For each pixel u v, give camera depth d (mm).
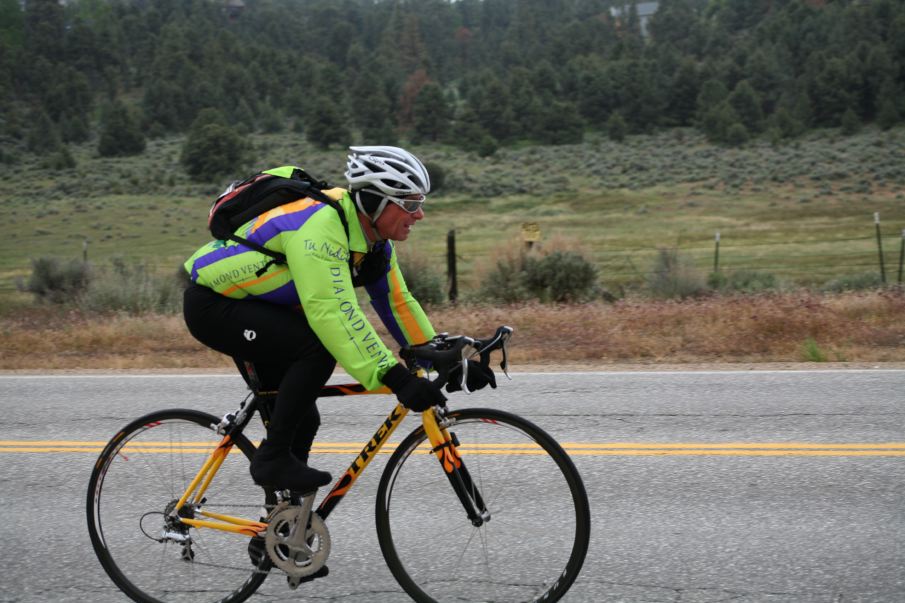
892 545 6645
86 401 12625
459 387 5023
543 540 5430
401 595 5988
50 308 26906
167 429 5875
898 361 14828
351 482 5496
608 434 10094
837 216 114375
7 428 10969
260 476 5176
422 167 5043
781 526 7082
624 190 154500
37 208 161500
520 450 5449
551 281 26672
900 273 38750
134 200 169000
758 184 149750
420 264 26516
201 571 5793
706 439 9789
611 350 16094
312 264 4828
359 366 4852
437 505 5773
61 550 6883
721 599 5816
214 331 5164
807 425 10328
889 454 9039
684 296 26609
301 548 5383
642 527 7125
